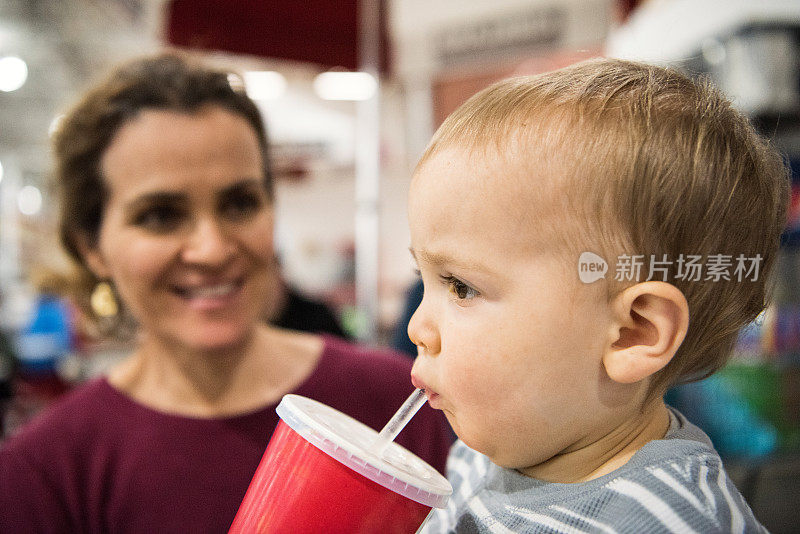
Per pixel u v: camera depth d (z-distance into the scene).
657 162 0.60
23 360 3.17
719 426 1.80
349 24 2.42
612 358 0.61
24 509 1.07
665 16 2.15
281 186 3.70
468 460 0.88
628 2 2.39
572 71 0.70
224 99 1.11
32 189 3.67
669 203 0.60
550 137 0.62
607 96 0.64
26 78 3.15
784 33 1.94
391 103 3.29
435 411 1.24
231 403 1.17
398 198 3.18
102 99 1.08
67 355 3.27
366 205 2.72
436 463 1.20
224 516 1.08
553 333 0.61
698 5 2.01
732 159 0.63
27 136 3.61
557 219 0.60
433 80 3.12
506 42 2.53
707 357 0.66
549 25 2.48
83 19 2.61
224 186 1.05
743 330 0.73
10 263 3.71
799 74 1.94
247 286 1.12
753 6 1.89
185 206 1.05
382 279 3.13
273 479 0.63
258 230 1.12
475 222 0.62
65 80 3.20
